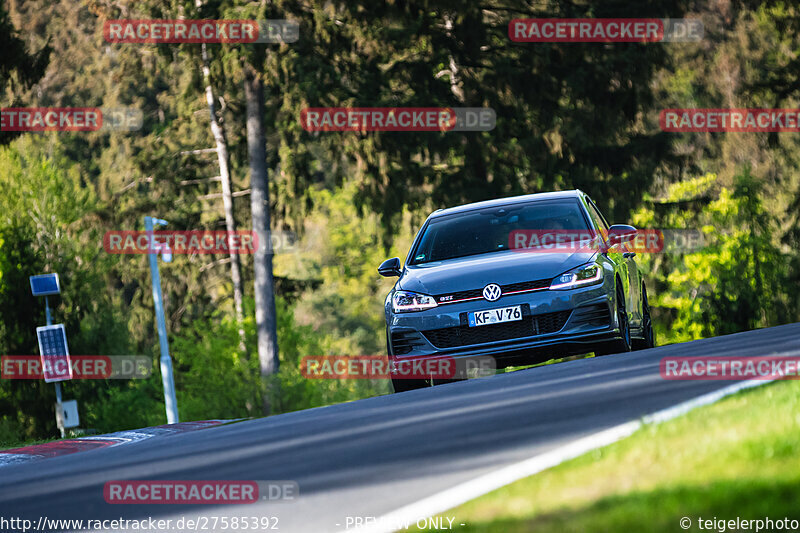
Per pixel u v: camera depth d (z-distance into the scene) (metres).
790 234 151.12
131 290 165.25
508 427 19.17
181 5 118.19
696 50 188.88
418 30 115.94
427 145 114.19
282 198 125.31
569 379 26.39
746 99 145.25
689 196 168.12
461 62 121.19
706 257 159.25
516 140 122.94
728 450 12.92
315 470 17.53
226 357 120.75
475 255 36.84
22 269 125.50
